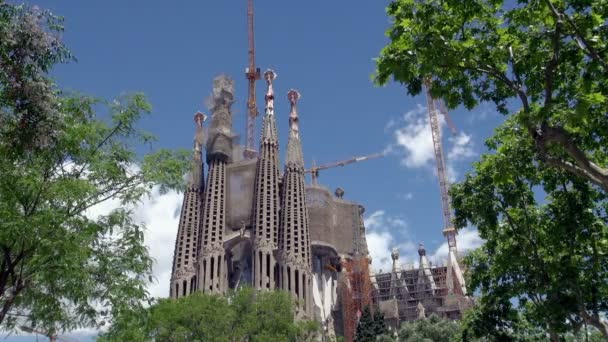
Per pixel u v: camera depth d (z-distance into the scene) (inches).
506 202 1475.1
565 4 911.7
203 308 3142.2
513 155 1330.0
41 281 887.1
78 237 858.8
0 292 810.2
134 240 970.1
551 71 864.3
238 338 3171.8
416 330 5280.5
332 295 7298.2
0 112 709.9
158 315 2353.6
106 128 1011.9
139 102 1033.5
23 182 823.7
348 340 6875.0
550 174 1376.7
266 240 6574.8
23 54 695.7
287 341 3144.7
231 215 7170.3
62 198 871.7
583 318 1321.4
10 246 825.5
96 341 1037.2
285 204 6820.9
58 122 769.6
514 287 1537.9
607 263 1423.5
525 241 1513.3
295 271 6368.1
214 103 7736.2
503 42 956.0
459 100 989.8
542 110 837.2
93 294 926.4
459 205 1545.3
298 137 7564.0
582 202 1373.0
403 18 922.7
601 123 1056.8
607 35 923.4
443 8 923.4
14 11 693.9
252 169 7352.4
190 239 7052.2
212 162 7381.9
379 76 916.0
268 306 3282.5
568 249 1451.8
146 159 1040.8
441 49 882.1
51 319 911.7
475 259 1726.1
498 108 1049.5
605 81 987.9
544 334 1840.6
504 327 1763.0
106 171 966.4
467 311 2052.2
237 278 6943.9
